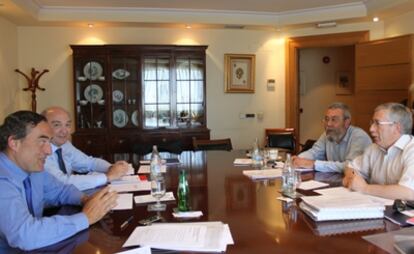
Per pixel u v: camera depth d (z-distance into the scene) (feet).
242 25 16.69
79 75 15.70
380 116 6.36
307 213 4.95
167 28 16.96
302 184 6.70
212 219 4.81
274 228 4.45
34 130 4.60
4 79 14.57
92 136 15.66
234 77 17.79
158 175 6.75
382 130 6.35
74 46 15.26
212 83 17.63
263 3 15.03
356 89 16.28
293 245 3.93
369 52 15.70
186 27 16.93
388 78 15.02
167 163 9.25
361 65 16.02
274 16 16.75
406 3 13.30
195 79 16.57
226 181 7.14
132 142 15.87
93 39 16.48
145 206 5.44
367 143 8.54
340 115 8.91
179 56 16.20
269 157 9.59
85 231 4.41
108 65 15.61
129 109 16.10
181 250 3.83
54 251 3.88
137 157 10.51
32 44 16.15
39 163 4.67
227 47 17.61
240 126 18.11
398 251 3.71
